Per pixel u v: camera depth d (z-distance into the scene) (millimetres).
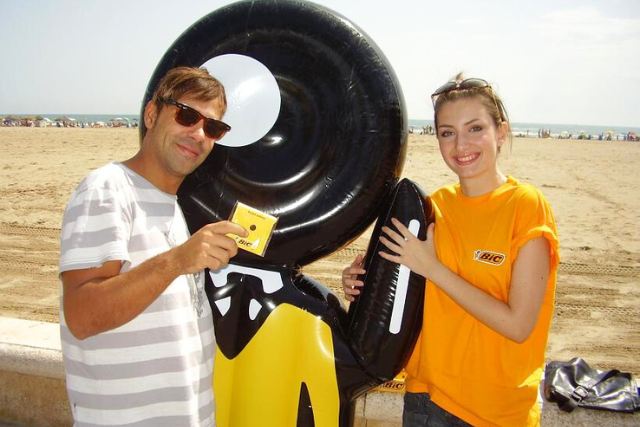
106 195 1610
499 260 1789
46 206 10891
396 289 1979
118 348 1650
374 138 2037
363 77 2035
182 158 1745
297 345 2137
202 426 1813
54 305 6590
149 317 1679
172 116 1728
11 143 23250
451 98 1879
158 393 1695
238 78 2109
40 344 3064
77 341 1672
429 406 1973
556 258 1773
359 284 2123
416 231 1937
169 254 1571
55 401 3082
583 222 10492
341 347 2109
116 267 1593
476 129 1861
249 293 2162
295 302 2152
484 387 1858
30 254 8266
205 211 2172
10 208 10703
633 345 5789
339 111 2074
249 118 2123
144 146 1789
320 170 2131
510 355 1840
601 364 5414
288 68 2111
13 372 3086
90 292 1531
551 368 2713
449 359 1901
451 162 1907
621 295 7027
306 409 2123
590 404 2479
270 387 2111
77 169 15281
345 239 2164
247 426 2115
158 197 1768
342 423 2131
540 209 1776
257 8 2094
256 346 2127
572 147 29359
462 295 1795
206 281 2189
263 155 2166
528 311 1735
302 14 2066
